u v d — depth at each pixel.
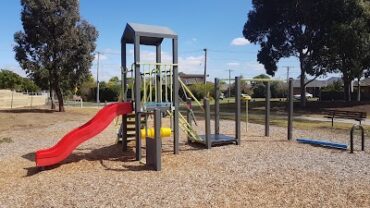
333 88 55.19
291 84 14.09
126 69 11.84
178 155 11.09
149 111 10.73
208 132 12.27
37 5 26.72
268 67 37.91
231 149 12.12
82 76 28.84
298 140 13.67
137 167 9.55
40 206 6.37
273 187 7.45
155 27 11.19
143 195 6.91
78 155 11.27
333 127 18.56
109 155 11.25
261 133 16.19
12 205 6.46
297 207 6.23
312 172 8.77
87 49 28.20
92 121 10.23
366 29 30.66
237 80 12.95
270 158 10.58
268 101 15.16
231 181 7.94
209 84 49.66
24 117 23.81
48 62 27.81
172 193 7.03
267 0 35.75
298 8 33.53
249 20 38.28
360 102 33.75
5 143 13.99
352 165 9.52
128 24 10.97
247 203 6.44
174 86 11.20
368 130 17.19
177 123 11.30
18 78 71.31
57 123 21.98
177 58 11.16
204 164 9.79
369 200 6.57
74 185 7.62
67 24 27.31
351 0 30.28
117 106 10.61
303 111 31.75
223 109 36.19
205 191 7.16
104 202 6.50
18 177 8.76
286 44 36.50
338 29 30.22
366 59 32.12
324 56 33.56
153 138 9.30
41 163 9.31
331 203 6.42
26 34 27.69
